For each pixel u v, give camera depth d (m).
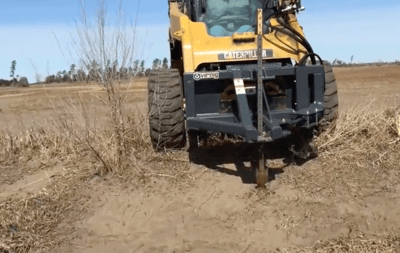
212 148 5.49
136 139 5.57
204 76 4.54
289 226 3.85
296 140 5.11
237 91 4.36
